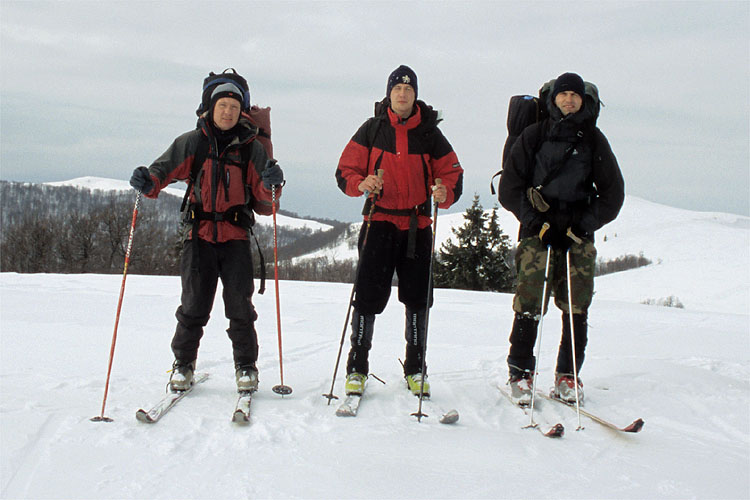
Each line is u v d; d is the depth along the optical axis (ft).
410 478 7.29
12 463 7.43
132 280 38.50
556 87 11.09
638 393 12.02
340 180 11.78
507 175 11.48
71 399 10.35
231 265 11.10
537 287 11.20
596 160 11.09
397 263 11.93
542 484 7.25
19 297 27.02
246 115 11.42
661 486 7.26
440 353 16.37
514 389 11.29
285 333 19.35
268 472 7.35
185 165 11.01
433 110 11.79
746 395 12.03
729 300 232.53
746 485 7.39
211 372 13.07
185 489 6.81
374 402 10.98
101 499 6.54
